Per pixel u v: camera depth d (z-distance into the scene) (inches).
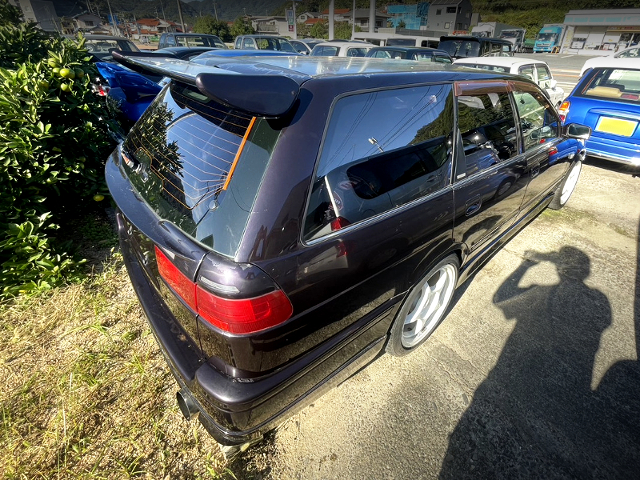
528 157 105.4
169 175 60.1
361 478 66.0
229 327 48.9
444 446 71.5
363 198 60.4
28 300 96.8
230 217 49.3
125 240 84.1
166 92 76.7
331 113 55.1
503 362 89.8
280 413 59.6
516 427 75.2
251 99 45.5
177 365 57.0
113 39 406.0
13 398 75.1
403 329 86.3
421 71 72.1
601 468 68.9
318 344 61.1
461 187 79.3
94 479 63.6
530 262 128.0
